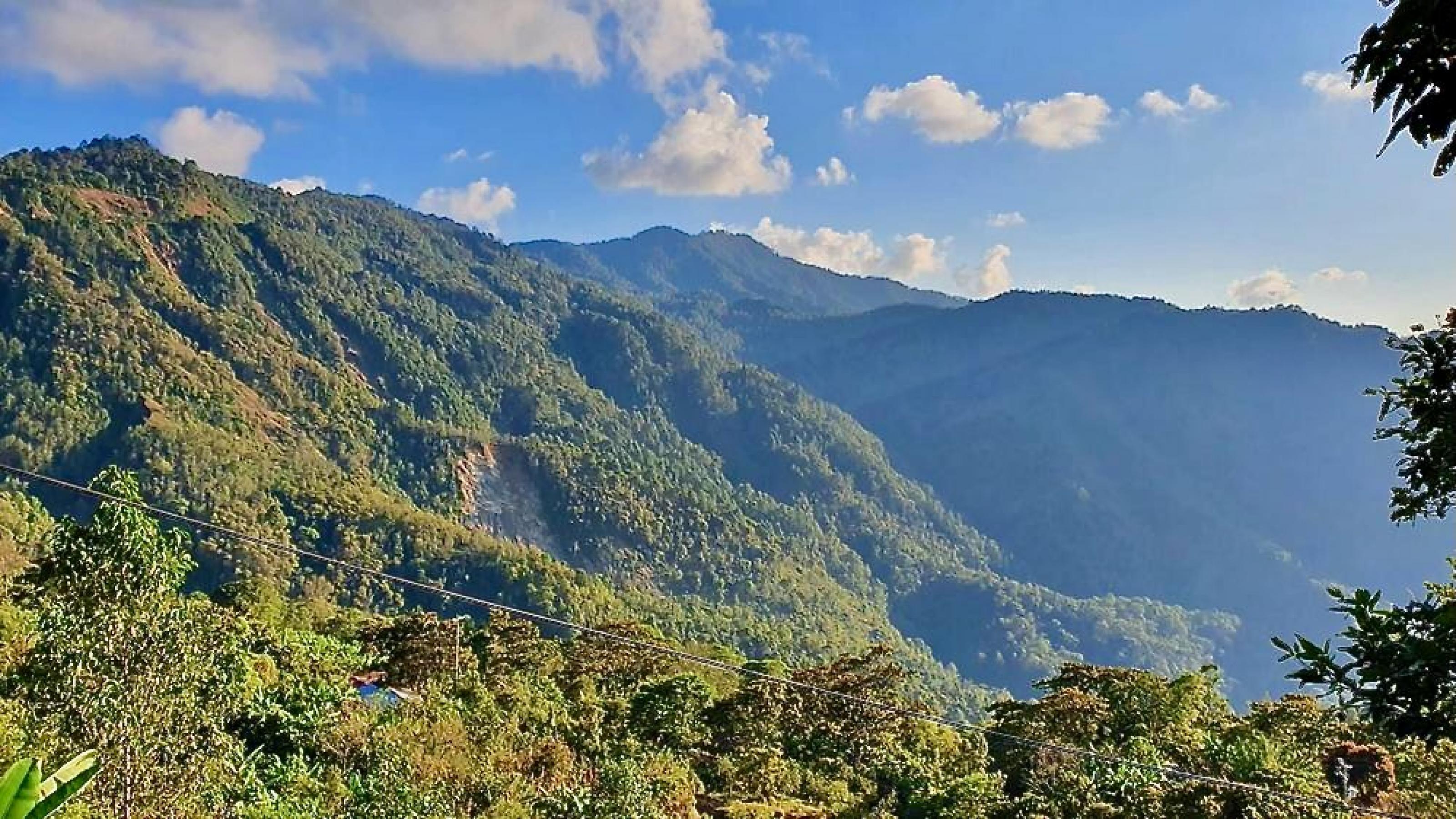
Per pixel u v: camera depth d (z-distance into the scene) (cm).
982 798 3159
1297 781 2348
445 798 1778
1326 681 381
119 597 1012
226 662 1170
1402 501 407
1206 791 2281
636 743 3500
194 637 1070
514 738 2358
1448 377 383
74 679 959
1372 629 374
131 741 970
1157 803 2433
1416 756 1478
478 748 2067
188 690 1045
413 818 1625
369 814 1612
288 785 1712
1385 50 325
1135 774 2883
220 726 1127
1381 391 410
